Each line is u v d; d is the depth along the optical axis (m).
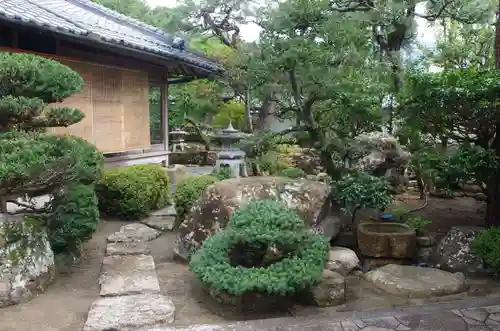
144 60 9.11
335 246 4.92
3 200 4.20
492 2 7.91
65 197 4.35
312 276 3.34
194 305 3.61
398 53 8.17
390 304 3.65
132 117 8.73
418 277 4.10
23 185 3.72
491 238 4.29
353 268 4.42
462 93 4.30
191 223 4.77
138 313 3.26
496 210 5.13
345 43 5.82
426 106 4.86
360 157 6.40
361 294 3.88
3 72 3.62
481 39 9.08
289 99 6.62
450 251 4.71
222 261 3.51
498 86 4.11
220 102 12.12
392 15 7.82
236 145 7.22
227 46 10.54
